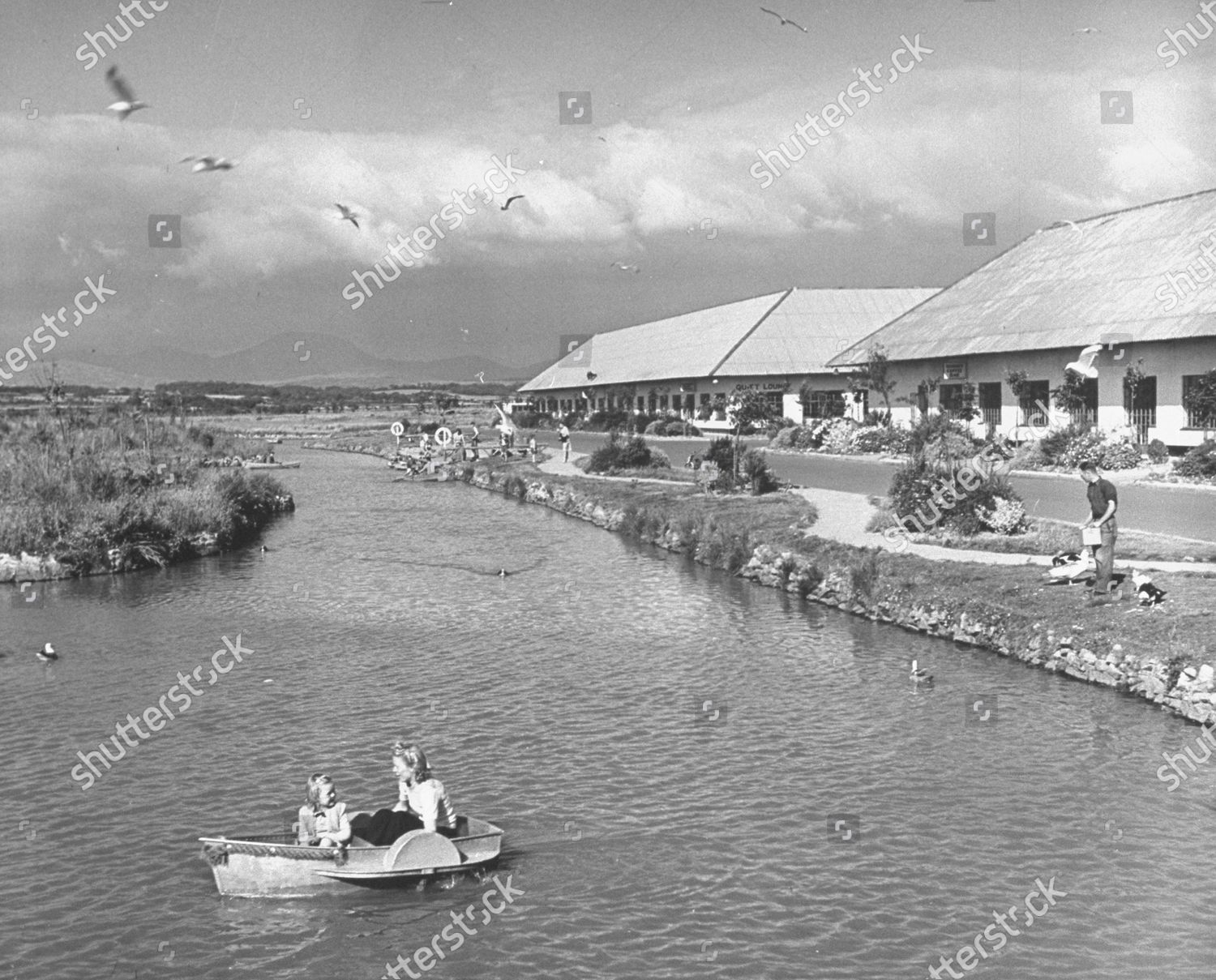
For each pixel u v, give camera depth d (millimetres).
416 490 58750
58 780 16391
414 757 13992
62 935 12375
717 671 21531
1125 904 12648
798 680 20781
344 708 19500
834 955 11766
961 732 17766
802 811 15070
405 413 169500
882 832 14422
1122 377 47094
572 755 17109
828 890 13031
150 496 38062
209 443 71188
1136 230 55125
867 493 41188
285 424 136000
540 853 14008
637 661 22312
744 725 18328
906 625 24453
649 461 56656
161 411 75125
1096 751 16828
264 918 12688
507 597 28969
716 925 12359
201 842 13258
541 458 67438
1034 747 17078
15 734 18344
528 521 44875
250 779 16328
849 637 23906
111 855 14094
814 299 85750
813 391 78250
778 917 12508
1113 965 11516
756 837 14352
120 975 11633
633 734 18000
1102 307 49719
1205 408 42312
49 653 22734
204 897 13133
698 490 45188
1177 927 12172
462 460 71000
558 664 22219
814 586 27922
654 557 35344
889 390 61562
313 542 39156
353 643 24078
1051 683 20125
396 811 13922
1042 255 60719
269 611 27484
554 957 11820
